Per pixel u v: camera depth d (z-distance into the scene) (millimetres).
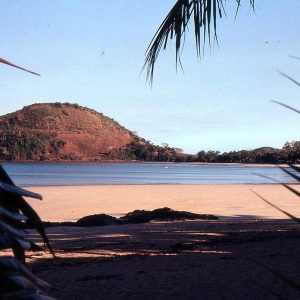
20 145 172500
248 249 11359
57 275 8961
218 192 43031
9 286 1604
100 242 13102
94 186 51438
